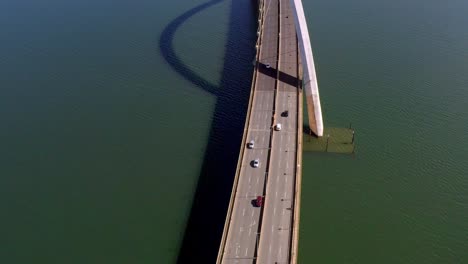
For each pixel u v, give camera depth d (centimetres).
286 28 19912
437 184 13612
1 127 16412
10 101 17650
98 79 18688
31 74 19150
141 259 11981
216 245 12250
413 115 16162
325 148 14900
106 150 15300
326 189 13588
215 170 14362
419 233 12312
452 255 11769
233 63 19262
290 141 13838
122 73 18962
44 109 17200
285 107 15138
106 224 12938
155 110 16862
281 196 12138
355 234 12350
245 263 10556
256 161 13025
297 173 12656
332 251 11956
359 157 14550
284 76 16650
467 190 13412
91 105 17275
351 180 13838
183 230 12675
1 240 12631
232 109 16725
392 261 11675
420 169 14088
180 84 18138
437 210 12875
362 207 13038
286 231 11219
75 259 12081
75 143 15638
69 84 18450
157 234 12606
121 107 17112
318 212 12950
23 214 13338
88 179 14325
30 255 12231
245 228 11356
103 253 12181
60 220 13100
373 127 15675
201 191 13738
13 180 14412
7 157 15225
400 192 13412
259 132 14212
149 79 18512
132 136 15788
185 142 15425
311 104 14862
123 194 13775
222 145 15212
